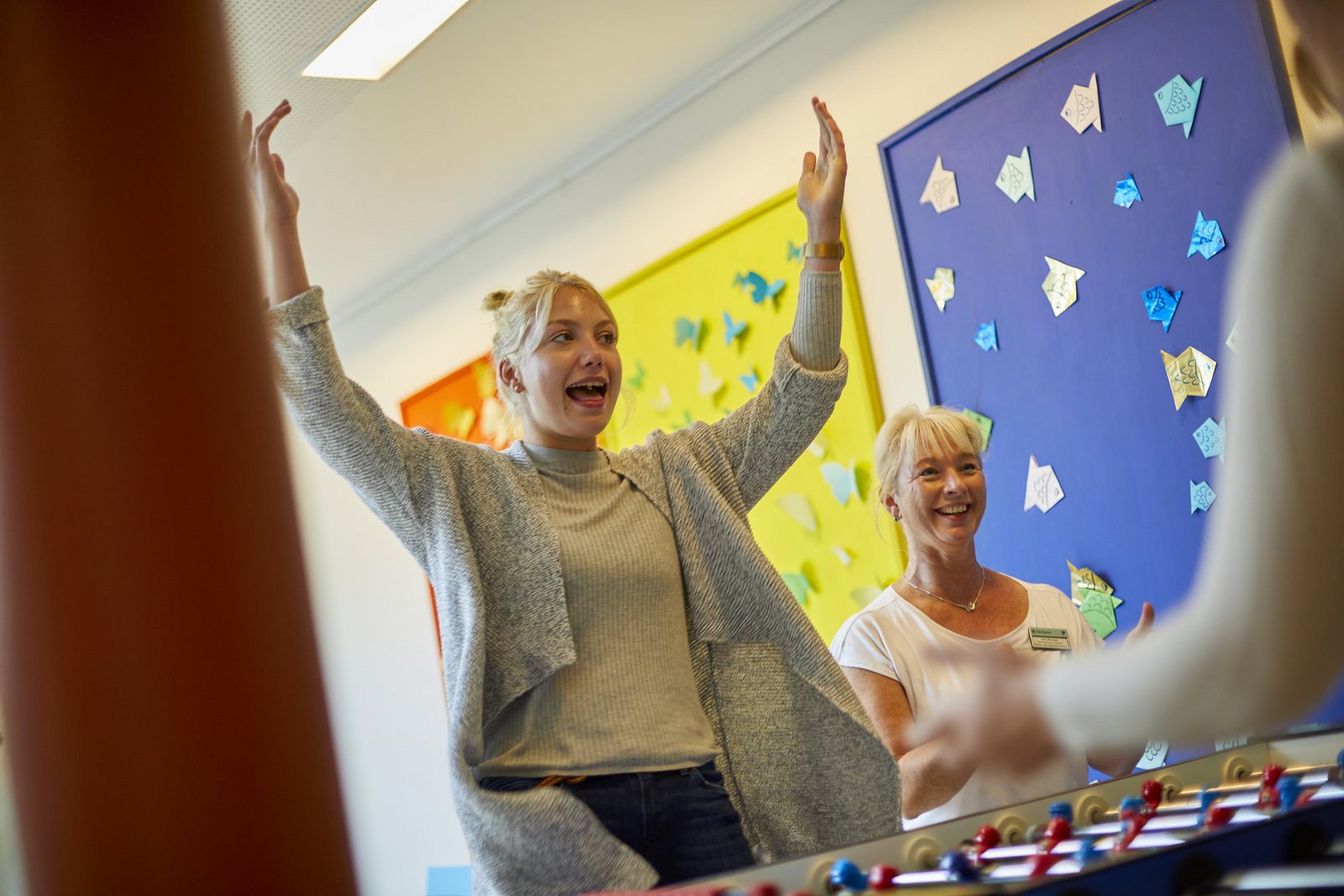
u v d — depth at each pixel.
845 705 1.75
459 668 1.62
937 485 2.44
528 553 1.71
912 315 3.49
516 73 3.87
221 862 0.48
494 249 5.02
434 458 1.76
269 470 0.52
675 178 4.22
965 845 1.33
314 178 4.37
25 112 0.50
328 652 0.53
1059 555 3.16
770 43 3.86
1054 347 3.16
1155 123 2.93
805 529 3.79
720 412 4.04
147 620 0.48
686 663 1.78
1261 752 1.59
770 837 1.81
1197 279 2.86
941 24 3.40
